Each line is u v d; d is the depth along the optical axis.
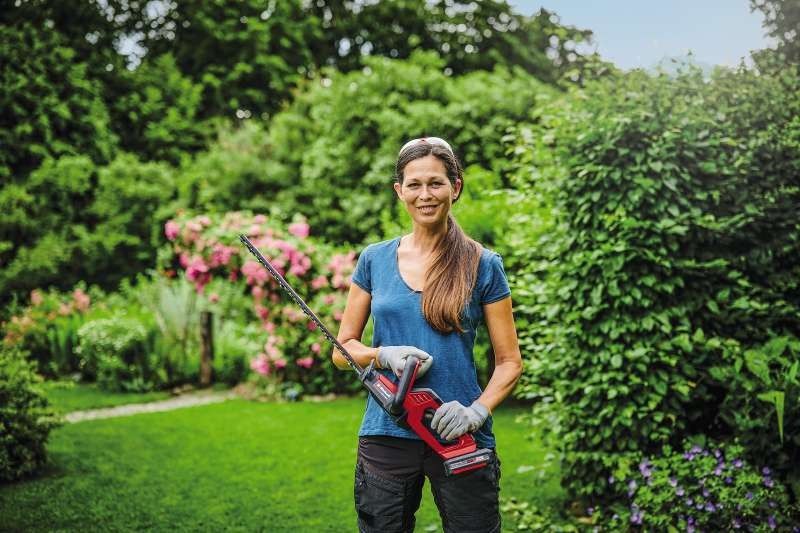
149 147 10.49
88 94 9.69
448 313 1.87
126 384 6.77
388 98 8.71
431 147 1.94
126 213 9.02
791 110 3.38
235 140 9.62
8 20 10.26
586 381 3.29
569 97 3.84
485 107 8.23
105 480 3.98
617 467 3.18
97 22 11.55
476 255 1.96
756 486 2.79
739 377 2.99
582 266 3.29
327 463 4.34
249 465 4.29
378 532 1.89
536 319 3.95
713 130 3.32
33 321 7.45
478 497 1.85
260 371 6.45
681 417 3.20
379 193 8.50
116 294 8.66
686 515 2.87
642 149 3.25
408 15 13.75
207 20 11.73
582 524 3.26
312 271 6.71
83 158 9.02
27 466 3.98
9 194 8.38
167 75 11.05
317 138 9.32
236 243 6.68
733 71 3.54
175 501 3.66
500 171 7.96
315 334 6.51
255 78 12.54
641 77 3.48
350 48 14.09
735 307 3.20
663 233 3.17
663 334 3.19
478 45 13.92
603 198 3.28
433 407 1.82
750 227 3.28
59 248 8.35
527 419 5.36
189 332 7.31
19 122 9.05
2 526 3.28
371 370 1.89
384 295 1.96
